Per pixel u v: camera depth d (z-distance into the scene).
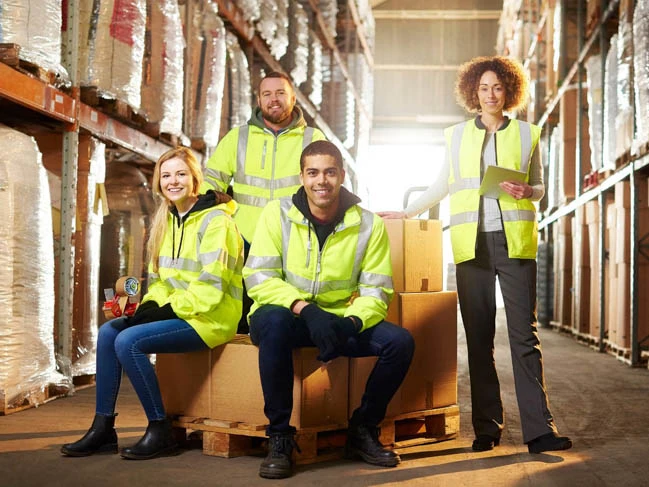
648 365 7.35
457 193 3.83
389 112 23.06
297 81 10.11
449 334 3.98
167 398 3.63
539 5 14.29
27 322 4.54
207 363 3.53
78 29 5.18
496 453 3.64
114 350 3.46
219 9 7.29
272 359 3.17
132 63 5.57
